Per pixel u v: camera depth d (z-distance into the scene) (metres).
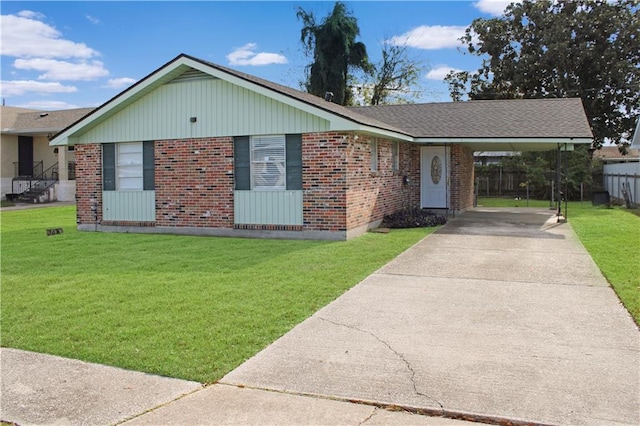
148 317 6.30
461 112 18.81
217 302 6.93
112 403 4.17
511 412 3.89
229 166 13.55
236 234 13.61
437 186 19.08
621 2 31.39
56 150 30.89
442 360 4.91
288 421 3.82
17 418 3.98
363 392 4.26
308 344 5.37
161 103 14.25
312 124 12.59
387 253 10.52
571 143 16.23
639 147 23.56
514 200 28.47
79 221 15.59
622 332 5.65
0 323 6.20
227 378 4.57
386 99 43.47
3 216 20.55
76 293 7.54
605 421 3.75
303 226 12.88
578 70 31.42
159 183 14.48
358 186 13.20
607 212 20.02
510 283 7.95
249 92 13.20
